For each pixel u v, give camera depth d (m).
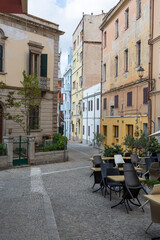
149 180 9.09
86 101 40.12
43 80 23.16
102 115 31.58
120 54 25.66
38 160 17.81
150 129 18.78
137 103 21.42
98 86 33.16
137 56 21.94
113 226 6.41
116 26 27.28
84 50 42.25
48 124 24.27
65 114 57.06
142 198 8.98
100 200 8.88
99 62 42.56
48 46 24.14
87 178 12.91
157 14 18.45
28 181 12.16
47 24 23.78
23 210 7.52
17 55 21.56
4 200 8.68
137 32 21.67
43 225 6.25
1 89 20.45
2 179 12.66
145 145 14.91
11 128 21.19
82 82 42.75
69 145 37.66
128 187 7.52
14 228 6.04
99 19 42.25
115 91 26.91
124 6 24.62
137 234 5.90
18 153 16.80
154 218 5.75
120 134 25.19
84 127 41.41
